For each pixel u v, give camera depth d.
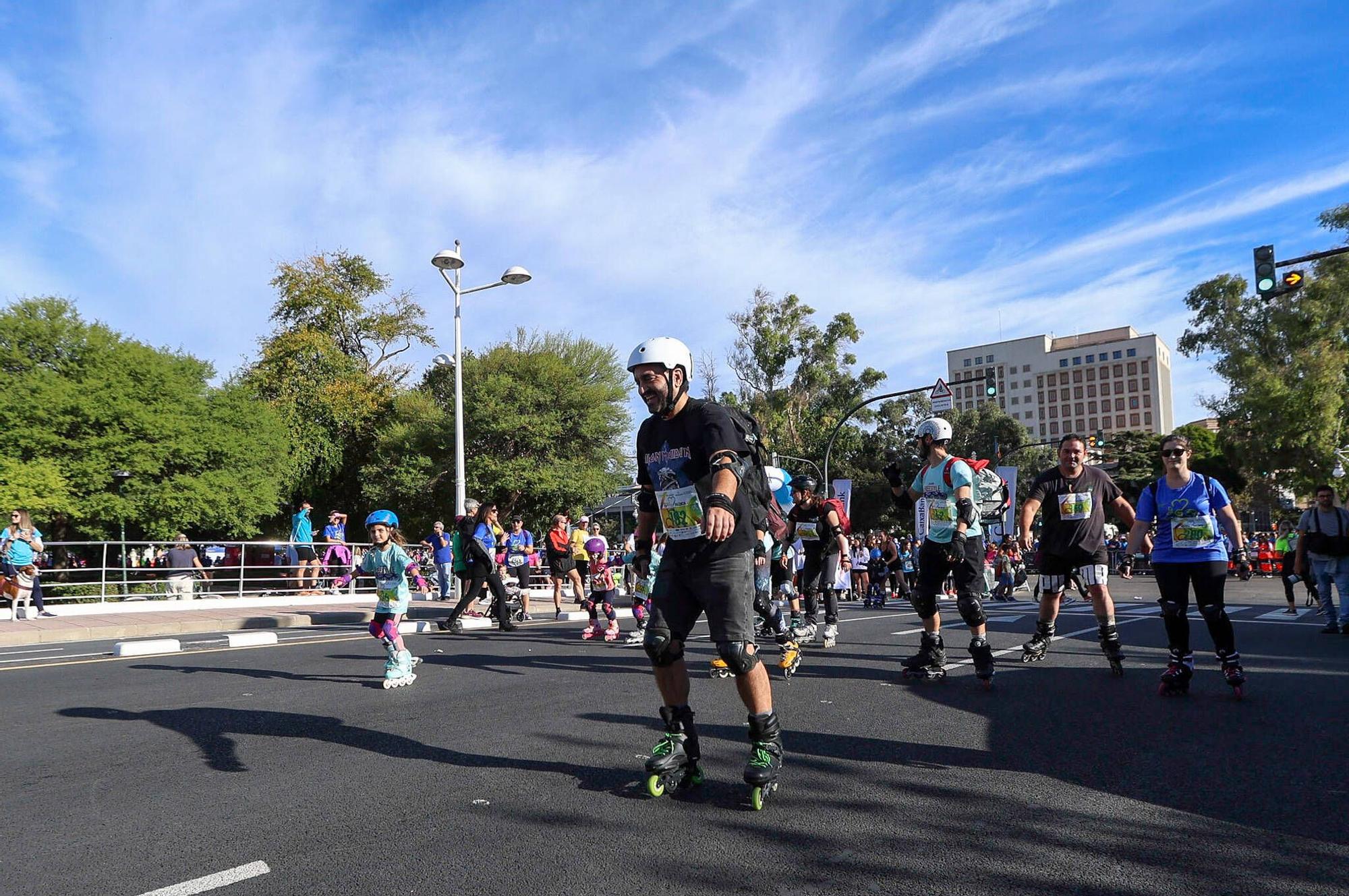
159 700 6.48
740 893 2.88
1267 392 38.50
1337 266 39.03
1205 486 6.23
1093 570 7.33
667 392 3.89
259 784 4.19
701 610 4.02
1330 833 3.39
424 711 5.98
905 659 7.20
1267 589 22.70
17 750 4.93
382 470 39.66
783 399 47.47
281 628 14.39
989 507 7.47
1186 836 3.38
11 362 28.39
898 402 54.53
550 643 10.38
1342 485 37.53
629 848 3.28
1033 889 2.90
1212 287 42.16
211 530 32.84
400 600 7.04
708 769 4.37
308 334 43.16
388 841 3.38
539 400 38.91
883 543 21.95
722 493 3.51
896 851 3.24
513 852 3.25
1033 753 4.64
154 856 3.25
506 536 15.55
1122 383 141.12
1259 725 5.27
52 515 26.88
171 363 31.03
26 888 2.96
